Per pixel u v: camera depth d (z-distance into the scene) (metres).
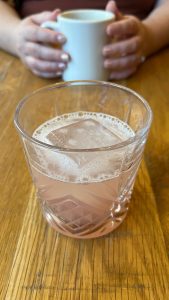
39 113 0.20
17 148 0.23
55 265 0.16
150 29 0.38
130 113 0.20
